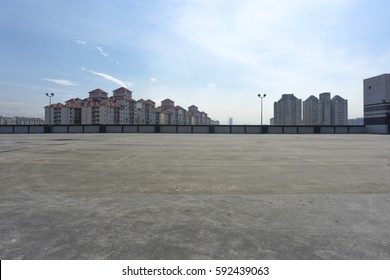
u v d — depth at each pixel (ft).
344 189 18.56
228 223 12.32
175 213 13.61
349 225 12.14
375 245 10.23
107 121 306.96
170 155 37.65
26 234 11.01
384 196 16.80
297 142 66.80
